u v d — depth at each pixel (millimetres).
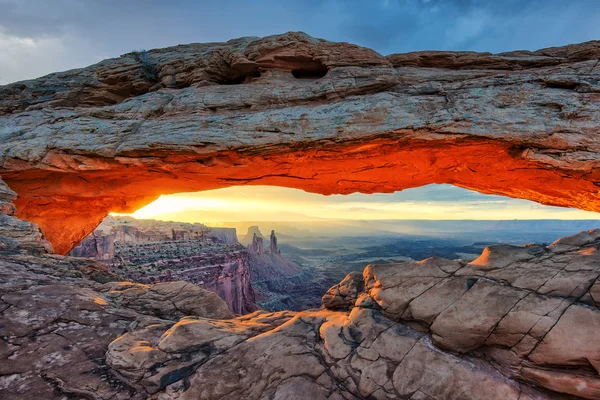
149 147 14484
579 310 5492
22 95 19016
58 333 6887
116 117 16312
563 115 12164
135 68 18453
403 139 13188
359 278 9766
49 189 17828
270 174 17234
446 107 13195
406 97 13789
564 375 5137
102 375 5867
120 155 15055
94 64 19531
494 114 12711
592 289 5656
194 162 15406
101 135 15453
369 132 13266
